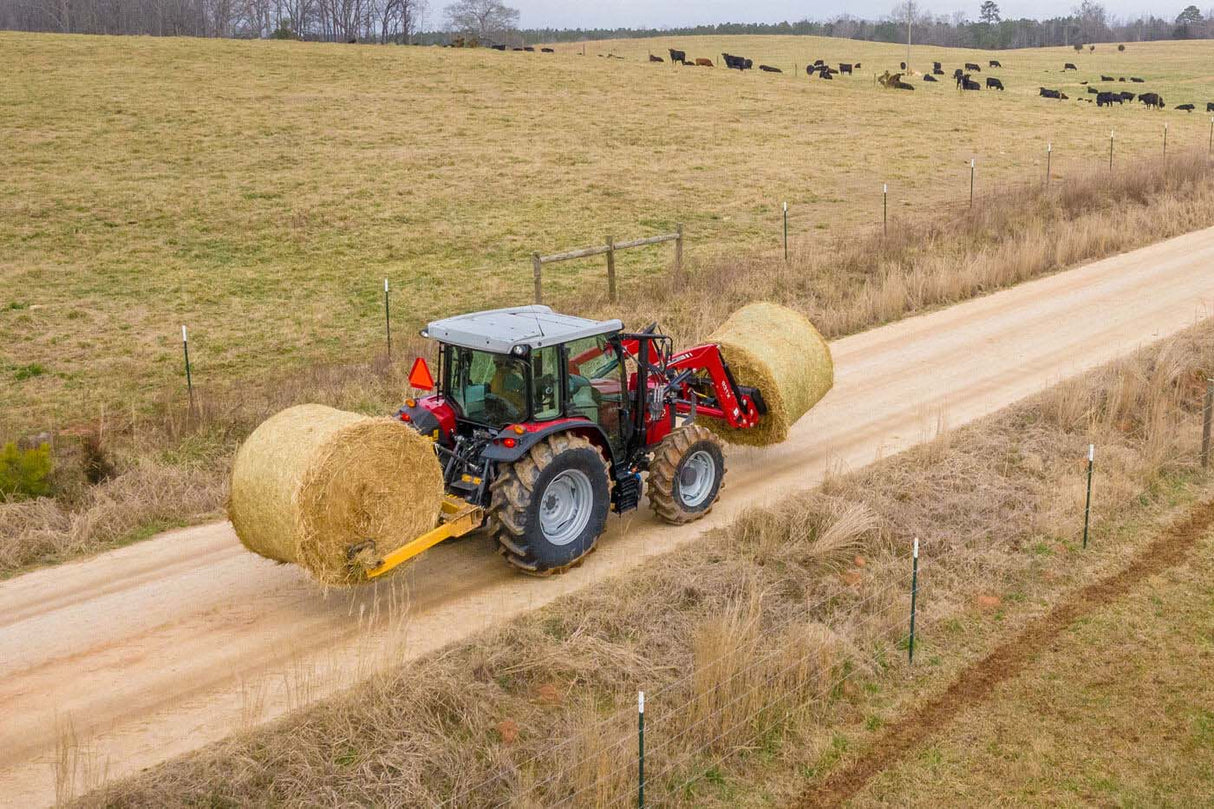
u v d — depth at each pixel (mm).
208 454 12047
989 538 9961
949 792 6656
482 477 8664
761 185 32438
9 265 23359
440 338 8930
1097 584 9227
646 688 7398
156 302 21031
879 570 9141
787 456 12141
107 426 13242
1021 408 13234
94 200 28875
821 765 6887
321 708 6992
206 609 8625
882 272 20141
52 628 8305
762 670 7488
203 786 6211
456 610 8469
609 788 6293
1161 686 7730
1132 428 12789
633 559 9312
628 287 20797
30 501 10414
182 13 124125
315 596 8836
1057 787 6699
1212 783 6719
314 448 7625
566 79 53500
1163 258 21875
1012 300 19281
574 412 9039
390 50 60750
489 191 31406
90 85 44094
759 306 12031
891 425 13055
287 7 135375
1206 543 9953
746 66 69125
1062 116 48062
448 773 6441
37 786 6316
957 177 33188
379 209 29141
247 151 35375
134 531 10211
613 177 33500
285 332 19078
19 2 116438
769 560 9250
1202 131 43062
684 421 11398
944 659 8078
